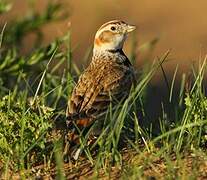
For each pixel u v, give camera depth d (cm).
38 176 1139
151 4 3192
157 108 2045
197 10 3122
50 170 1154
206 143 1188
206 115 1198
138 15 3105
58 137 1211
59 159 1068
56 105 1346
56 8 1755
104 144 1152
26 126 1181
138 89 1207
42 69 1545
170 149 1170
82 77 1289
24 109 1174
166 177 1076
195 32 2912
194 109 1189
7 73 1544
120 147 1210
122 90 1280
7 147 1166
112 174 1119
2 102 1218
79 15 3131
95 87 1259
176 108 1218
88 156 1155
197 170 1091
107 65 1339
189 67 2534
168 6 3173
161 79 2412
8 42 1727
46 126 1184
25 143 1170
